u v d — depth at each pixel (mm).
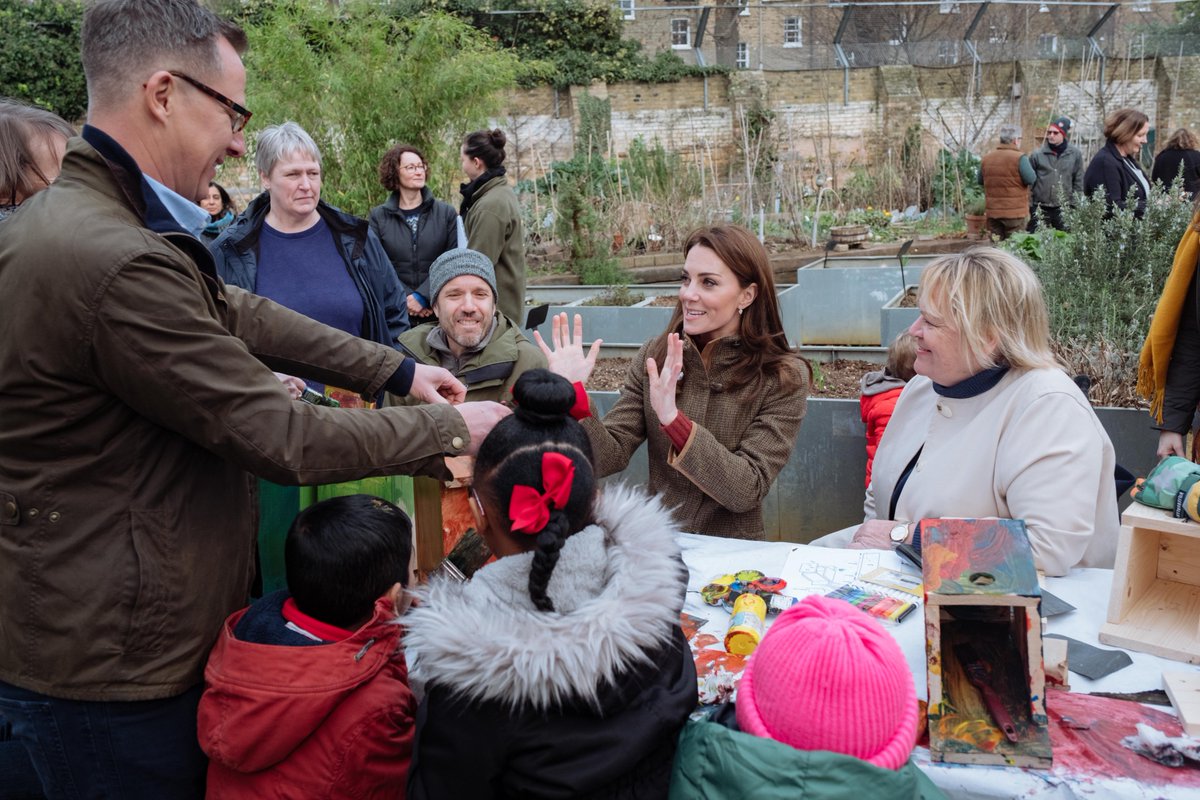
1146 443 3537
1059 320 4621
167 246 1585
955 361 2307
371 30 9211
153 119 1636
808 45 22781
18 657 1623
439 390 2176
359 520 1831
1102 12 21938
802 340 7039
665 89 22047
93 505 1585
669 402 2508
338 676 1700
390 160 5215
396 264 5238
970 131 21375
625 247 11609
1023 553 1632
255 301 2064
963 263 2273
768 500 4008
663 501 2820
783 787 1271
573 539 1509
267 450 1573
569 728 1418
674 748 1517
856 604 1968
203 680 1720
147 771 1675
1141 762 1508
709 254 2650
